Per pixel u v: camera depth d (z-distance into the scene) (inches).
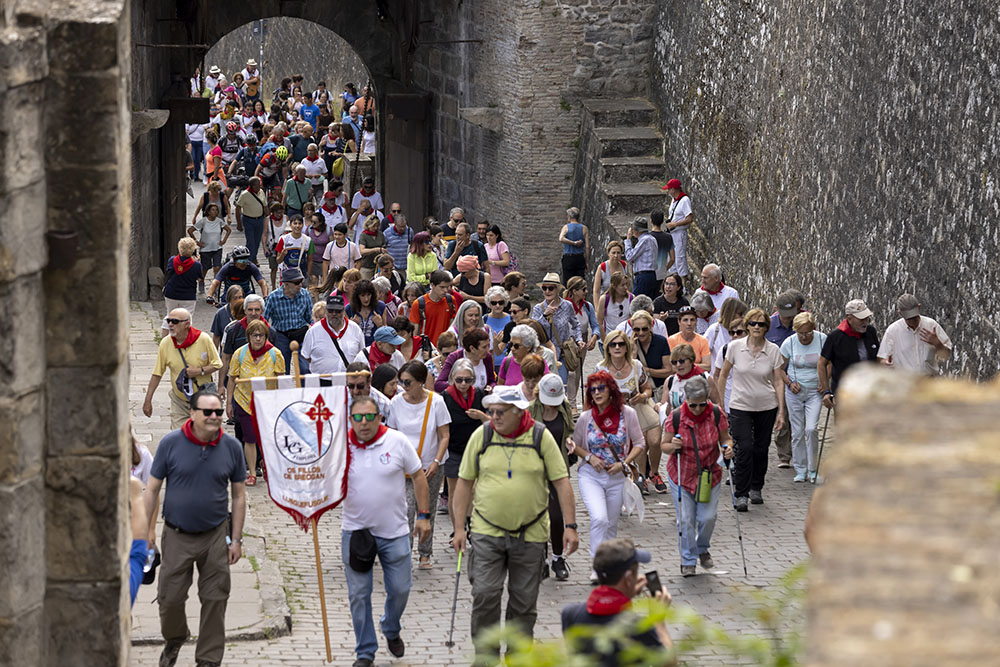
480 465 736.3
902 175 1250.6
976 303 1080.2
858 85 1368.1
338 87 4461.1
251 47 5123.0
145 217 2240.4
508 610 744.3
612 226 1980.8
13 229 476.1
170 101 2411.4
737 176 1779.0
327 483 765.3
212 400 709.9
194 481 712.4
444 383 1058.1
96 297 501.7
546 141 2199.8
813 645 216.7
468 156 2412.6
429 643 823.7
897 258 1257.4
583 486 897.5
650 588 534.3
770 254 1647.4
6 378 482.6
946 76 1158.3
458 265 1549.0
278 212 2180.1
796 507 1127.6
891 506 241.0
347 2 2655.0
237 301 1241.4
